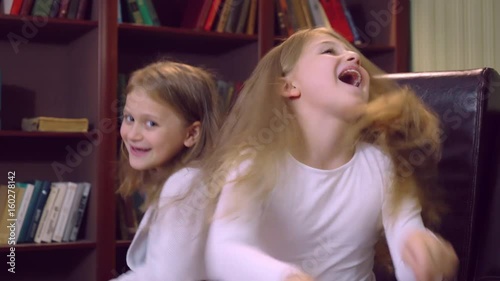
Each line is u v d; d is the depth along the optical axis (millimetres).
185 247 977
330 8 2953
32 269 2770
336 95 932
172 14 2994
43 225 2520
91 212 2572
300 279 740
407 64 3168
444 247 878
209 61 3078
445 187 1225
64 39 2803
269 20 2822
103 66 2518
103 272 2521
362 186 972
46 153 2793
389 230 970
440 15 3041
